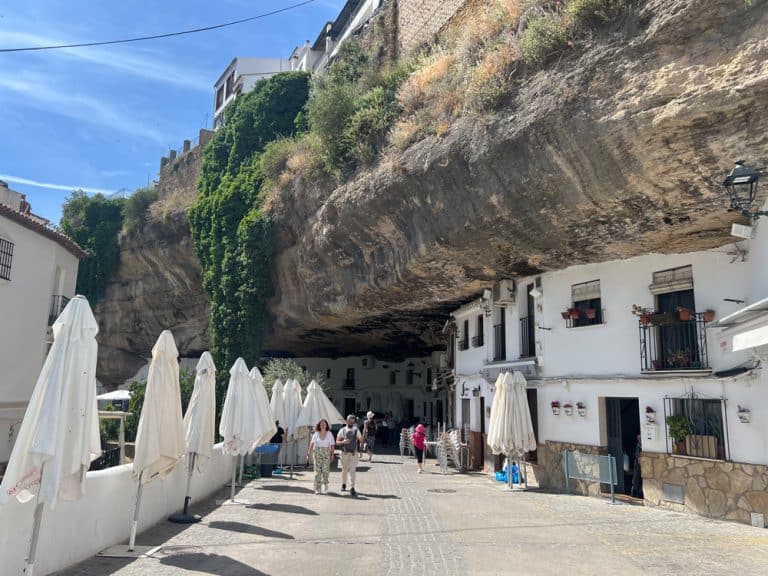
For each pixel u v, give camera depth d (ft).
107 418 76.28
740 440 33.42
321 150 66.74
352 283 67.97
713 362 36.14
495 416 47.50
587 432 44.60
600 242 41.22
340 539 26.68
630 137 30.89
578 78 33.37
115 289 123.85
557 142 34.91
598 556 23.77
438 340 98.99
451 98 46.37
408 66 61.41
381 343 108.47
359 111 60.59
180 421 27.20
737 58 26.73
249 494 40.75
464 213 44.70
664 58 29.60
